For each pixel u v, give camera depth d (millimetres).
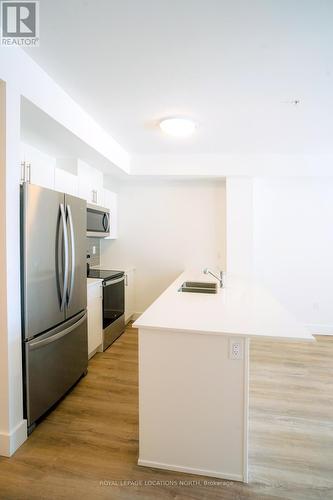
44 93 2041
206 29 1604
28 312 1952
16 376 1861
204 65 1953
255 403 2436
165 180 4531
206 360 1640
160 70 2014
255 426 2125
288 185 4301
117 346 3643
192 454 1678
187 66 1965
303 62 1916
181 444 1686
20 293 1917
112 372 2945
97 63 1934
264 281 4406
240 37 1669
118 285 3947
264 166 3979
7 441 1788
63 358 2383
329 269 4262
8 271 1770
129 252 4727
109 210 4223
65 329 2377
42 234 2078
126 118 2838
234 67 1976
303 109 2631
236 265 4125
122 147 3746
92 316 3191
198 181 4496
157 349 1687
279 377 2910
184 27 1592
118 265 4750
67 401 2426
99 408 2328
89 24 1574
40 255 2061
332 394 2588
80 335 2699
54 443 1915
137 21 1552
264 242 4383
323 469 1721
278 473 1688
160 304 2225
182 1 1413
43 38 1688
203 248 4520
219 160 4016
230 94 2355
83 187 3416
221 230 4457
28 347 1951
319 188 4242
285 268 4355
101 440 1951
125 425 2115
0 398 1806
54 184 2842
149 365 1699
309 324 4320
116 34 1651
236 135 3287
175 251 4598
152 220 4641
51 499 1507
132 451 1851
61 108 2271
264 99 2441
